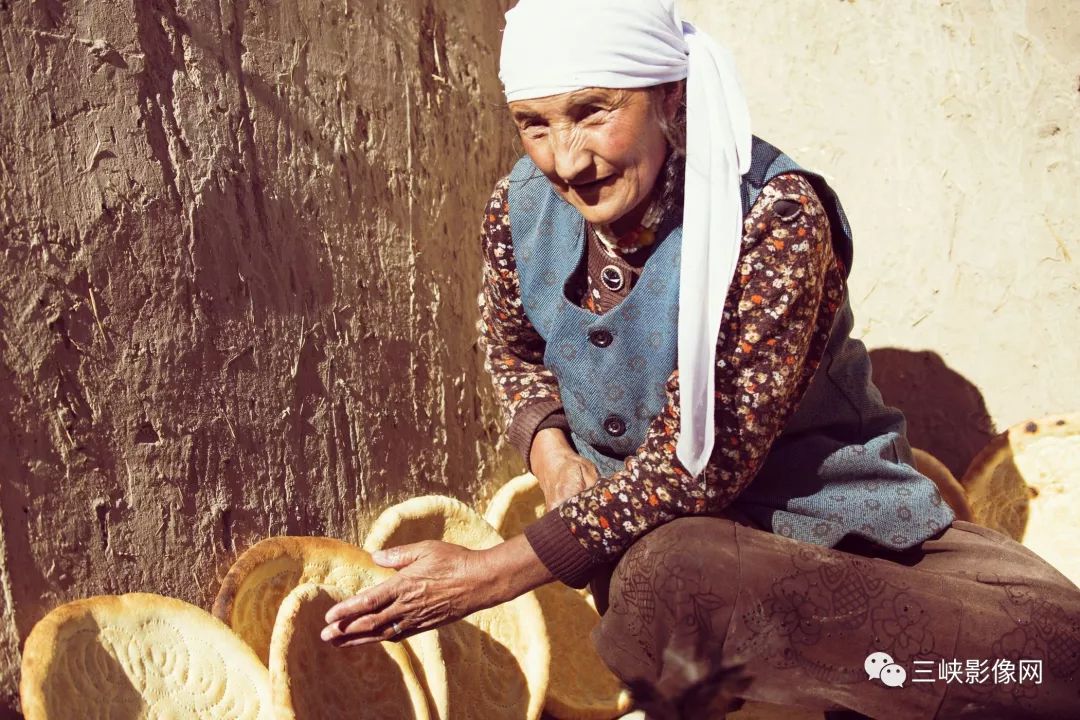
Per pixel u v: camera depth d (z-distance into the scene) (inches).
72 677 57.6
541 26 57.1
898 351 112.6
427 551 63.0
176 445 68.6
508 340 76.9
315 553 76.5
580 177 58.7
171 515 68.1
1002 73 106.2
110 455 64.2
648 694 64.4
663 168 61.9
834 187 113.3
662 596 60.4
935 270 110.4
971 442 111.0
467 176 103.3
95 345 63.5
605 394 66.9
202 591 70.0
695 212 59.2
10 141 59.2
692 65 60.7
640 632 62.4
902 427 72.4
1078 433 104.2
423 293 94.7
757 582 59.5
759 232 60.4
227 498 72.4
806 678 60.2
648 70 57.3
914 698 59.2
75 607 59.5
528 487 99.7
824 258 62.2
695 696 61.4
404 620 63.0
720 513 65.4
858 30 110.8
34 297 60.1
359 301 86.3
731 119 61.2
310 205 81.0
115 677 60.0
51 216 61.2
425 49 96.4
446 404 97.4
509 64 58.8
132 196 66.1
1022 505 105.7
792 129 114.4
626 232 63.7
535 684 85.6
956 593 59.5
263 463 75.6
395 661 75.3
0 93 58.8
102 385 63.8
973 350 109.9
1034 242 106.8
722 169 59.6
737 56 115.7
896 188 111.0
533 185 68.6
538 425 73.7
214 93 72.6
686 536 60.9
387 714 73.4
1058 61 104.2
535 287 68.4
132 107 66.4
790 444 67.3
